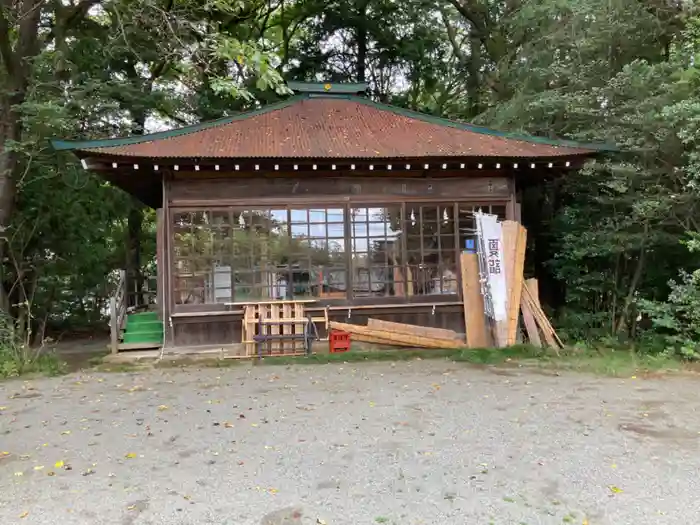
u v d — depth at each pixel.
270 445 4.70
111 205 14.41
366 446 4.64
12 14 10.69
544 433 4.94
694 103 7.68
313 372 7.88
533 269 12.84
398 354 9.07
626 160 9.55
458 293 10.01
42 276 12.94
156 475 4.07
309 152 9.02
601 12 10.39
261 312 9.31
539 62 12.34
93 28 13.44
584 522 3.31
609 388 6.67
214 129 10.11
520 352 8.97
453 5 19.78
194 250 9.48
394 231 9.92
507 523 3.31
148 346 10.00
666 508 3.47
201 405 6.09
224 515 3.42
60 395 6.78
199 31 7.14
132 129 12.99
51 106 9.50
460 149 9.47
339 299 9.73
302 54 20.70
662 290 10.11
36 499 3.68
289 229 9.68
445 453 4.45
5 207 10.53
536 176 10.81
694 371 7.62
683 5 9.65
